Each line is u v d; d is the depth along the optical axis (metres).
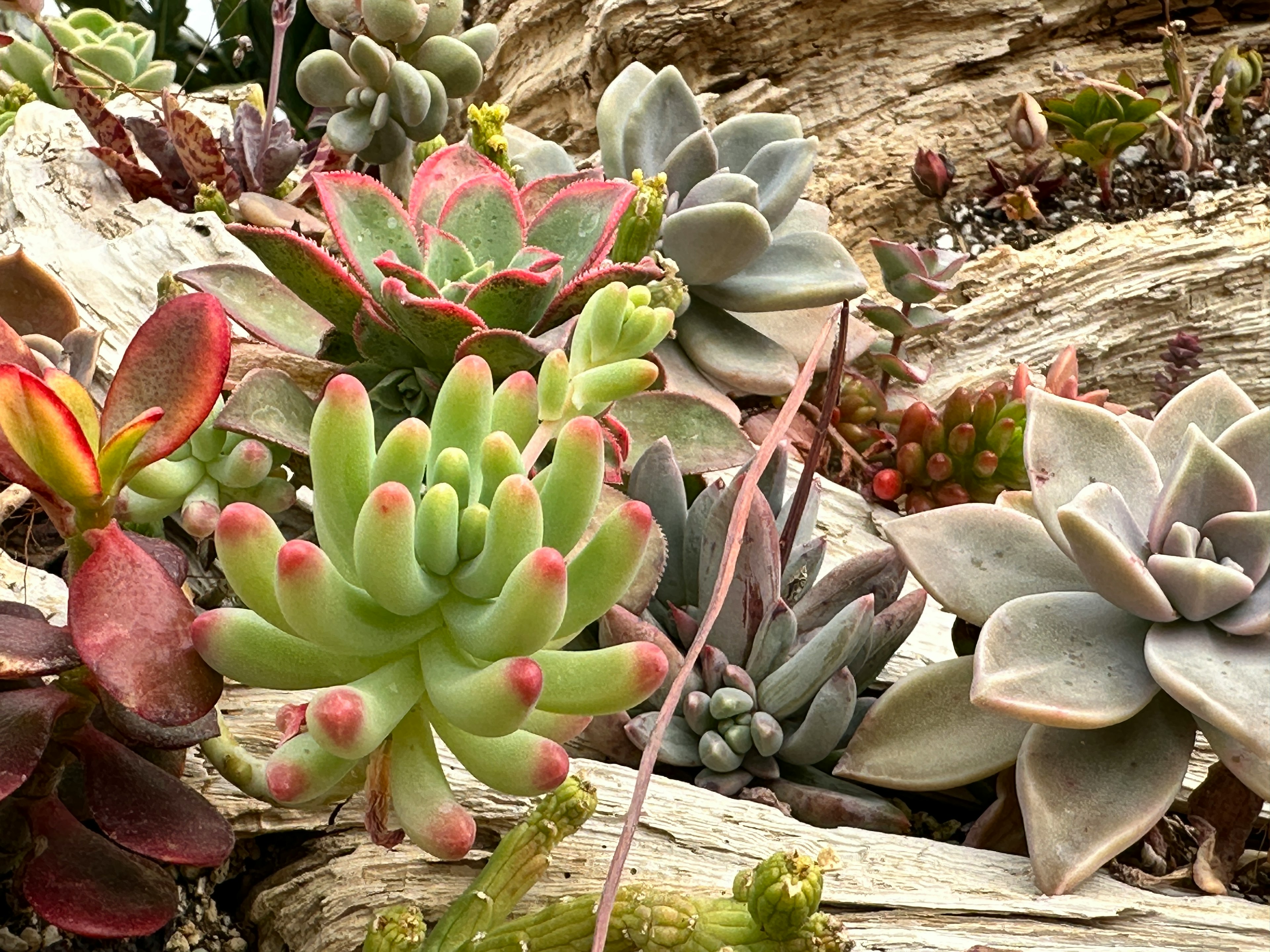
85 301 0.78
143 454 0.46
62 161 0.90
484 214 0.61
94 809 0.47
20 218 0.85
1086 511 0.59
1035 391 0.63
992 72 1.36
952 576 0.62
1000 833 0.61
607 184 0.62
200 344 0.46
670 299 0.58
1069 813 0.57
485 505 0.46
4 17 1.09
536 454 0.50
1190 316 1.16
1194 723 0.59
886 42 1.34
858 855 0.57
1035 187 1.29
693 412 0.67
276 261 0.57
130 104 1.09
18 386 0.43
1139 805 0.57
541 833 0.49
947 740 0.61
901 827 0.62
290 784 0.44
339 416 0.45
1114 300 1.16
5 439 0.45
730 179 0.86
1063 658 0.59
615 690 0.45
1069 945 0.55
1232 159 1.32
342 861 0.55
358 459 0.45
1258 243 1.16
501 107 0.85
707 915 0.48
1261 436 0.60
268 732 0.57
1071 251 1.18
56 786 0.49
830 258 0.89
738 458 0.67
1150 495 0.62
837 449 0.99
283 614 0.44
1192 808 0.62
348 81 0.87
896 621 0.64
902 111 1.35
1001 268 1.18
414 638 0.45
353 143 0.87
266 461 0.59
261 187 0.92
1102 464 0.62
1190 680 0.56
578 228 0.62
